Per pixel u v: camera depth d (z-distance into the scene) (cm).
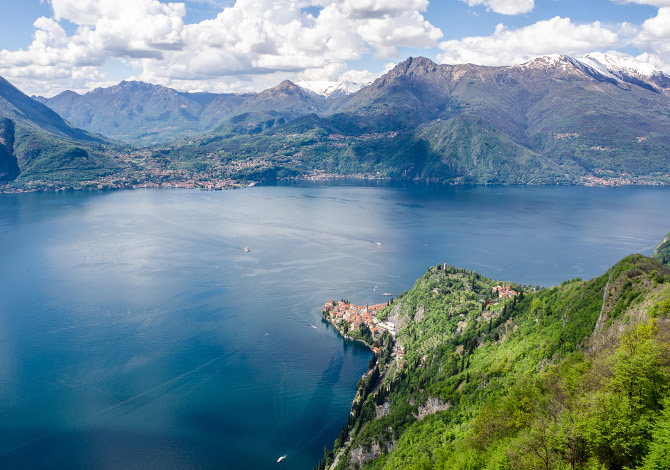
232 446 17125
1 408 18838
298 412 19012
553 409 9350
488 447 9869
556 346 13888
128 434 17600
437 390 15400
